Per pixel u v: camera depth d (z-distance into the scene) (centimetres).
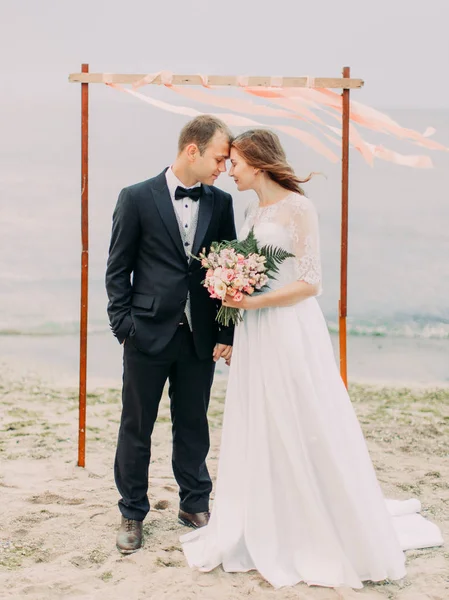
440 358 695
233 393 288
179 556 289
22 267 876
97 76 356
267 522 275
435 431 473
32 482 368
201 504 316
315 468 275
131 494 299
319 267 280
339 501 272
